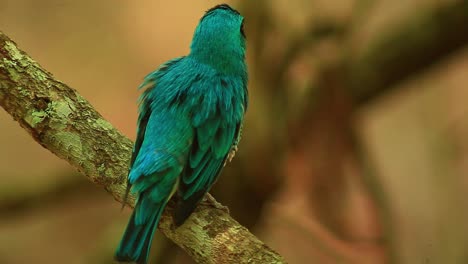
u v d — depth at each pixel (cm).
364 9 1332
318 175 1289
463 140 1612
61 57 1898
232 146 820
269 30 1294
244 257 686
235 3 1314
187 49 1909
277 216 1364
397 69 1326
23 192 1382
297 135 1279
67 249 1805
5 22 1908
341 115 1283
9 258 1853
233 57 830
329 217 1309
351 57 1305
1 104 745
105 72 1883
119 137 754
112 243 1281
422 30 1309
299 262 1537
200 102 783
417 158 1678
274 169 1268
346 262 1319
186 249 713
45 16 1914
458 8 1302
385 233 1298
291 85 1283
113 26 1911
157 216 720
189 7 1922
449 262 1611
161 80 807
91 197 1452
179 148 752
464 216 1605
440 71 1616
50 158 1873
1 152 1845
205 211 720
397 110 1695
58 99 747
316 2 1301
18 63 749
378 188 1299
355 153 1294
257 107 1267
